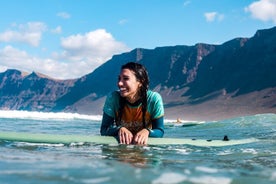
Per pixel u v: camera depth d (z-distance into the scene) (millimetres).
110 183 1392
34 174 1534
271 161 2969
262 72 167625
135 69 4527
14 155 2398
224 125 10656
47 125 14492
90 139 4176
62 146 3688
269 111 144250
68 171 1623
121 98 4754
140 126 4832
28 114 41438
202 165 2438
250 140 5266
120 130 4320
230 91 171875
